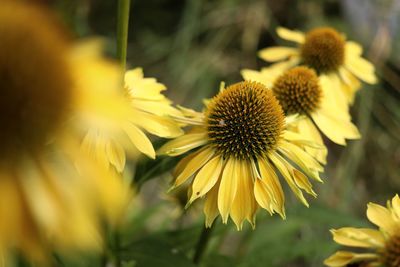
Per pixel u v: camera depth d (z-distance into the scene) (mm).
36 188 378
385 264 467
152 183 837
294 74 577
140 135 480
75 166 386
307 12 1020
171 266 511
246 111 510
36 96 387
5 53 384
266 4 1041
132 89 511
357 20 981
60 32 419
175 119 508
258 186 492
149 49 986
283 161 507
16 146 385
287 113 574
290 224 662
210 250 589
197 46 1011
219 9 1037
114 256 517
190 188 497
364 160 935
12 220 362
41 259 366
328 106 580
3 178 376
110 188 386
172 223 676
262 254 593
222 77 961
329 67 628
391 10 956
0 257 393
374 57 922
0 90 383
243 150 507
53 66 393
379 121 954
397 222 475
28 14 400
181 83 938
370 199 908
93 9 1021
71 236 371
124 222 540
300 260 785
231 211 488
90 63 403
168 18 1063
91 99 387
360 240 471
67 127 391
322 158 530
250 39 999
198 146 514
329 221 609
